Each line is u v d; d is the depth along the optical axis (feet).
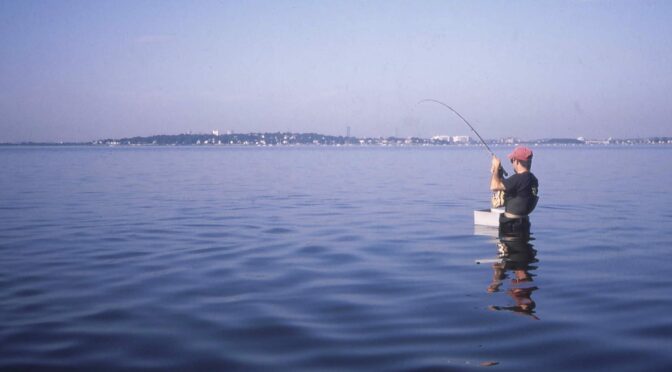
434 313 15.26
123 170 104.68
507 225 27.94
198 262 22.52
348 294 17.43
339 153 280.72
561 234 28.78
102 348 12.90
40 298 17.17
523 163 27.53
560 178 73.67
